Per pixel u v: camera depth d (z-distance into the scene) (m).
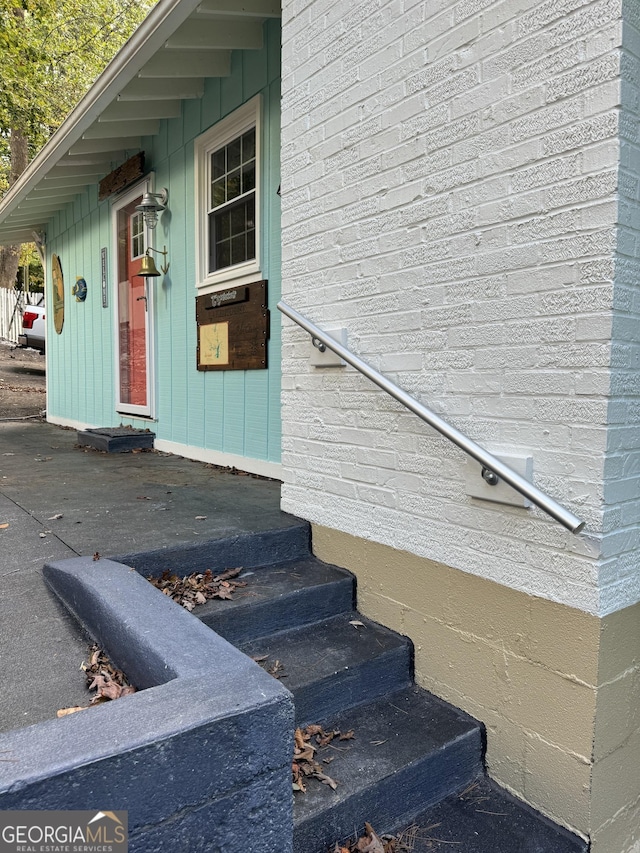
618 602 1.86
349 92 2.63
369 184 2.55
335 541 2.88
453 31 2.15
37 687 1.66
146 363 6.09
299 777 1.90
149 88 4.71
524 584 2.02
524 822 1.98
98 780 1.11
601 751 1.88
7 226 8.75
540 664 1.99
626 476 1.85
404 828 1.95
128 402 6.62
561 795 1.95
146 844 1.18
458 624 2.28
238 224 4.69
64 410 8.49
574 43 1.80
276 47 4.06
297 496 3.12
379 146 2.49
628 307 1.79
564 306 1.86
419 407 2.19
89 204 7.26
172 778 1.20
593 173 1.77
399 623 2.54
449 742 2.10
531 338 1.96
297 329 3.03
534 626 2.00
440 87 2.21
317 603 2.64
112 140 5.88
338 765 1.97
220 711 1.26
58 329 8.59
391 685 2.42
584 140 1.78
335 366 2.80
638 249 1.80
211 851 1.26
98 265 7.11
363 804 1.88
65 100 16.64
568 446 1.86
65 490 3.87
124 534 2.80
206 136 4.86
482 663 2.19
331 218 2.77
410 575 2.47
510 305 2.02
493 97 2.03
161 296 5.73
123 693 1.61
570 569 1.88
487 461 1.96
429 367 2.32
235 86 4.51
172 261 5.51
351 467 2.75
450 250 2.21
